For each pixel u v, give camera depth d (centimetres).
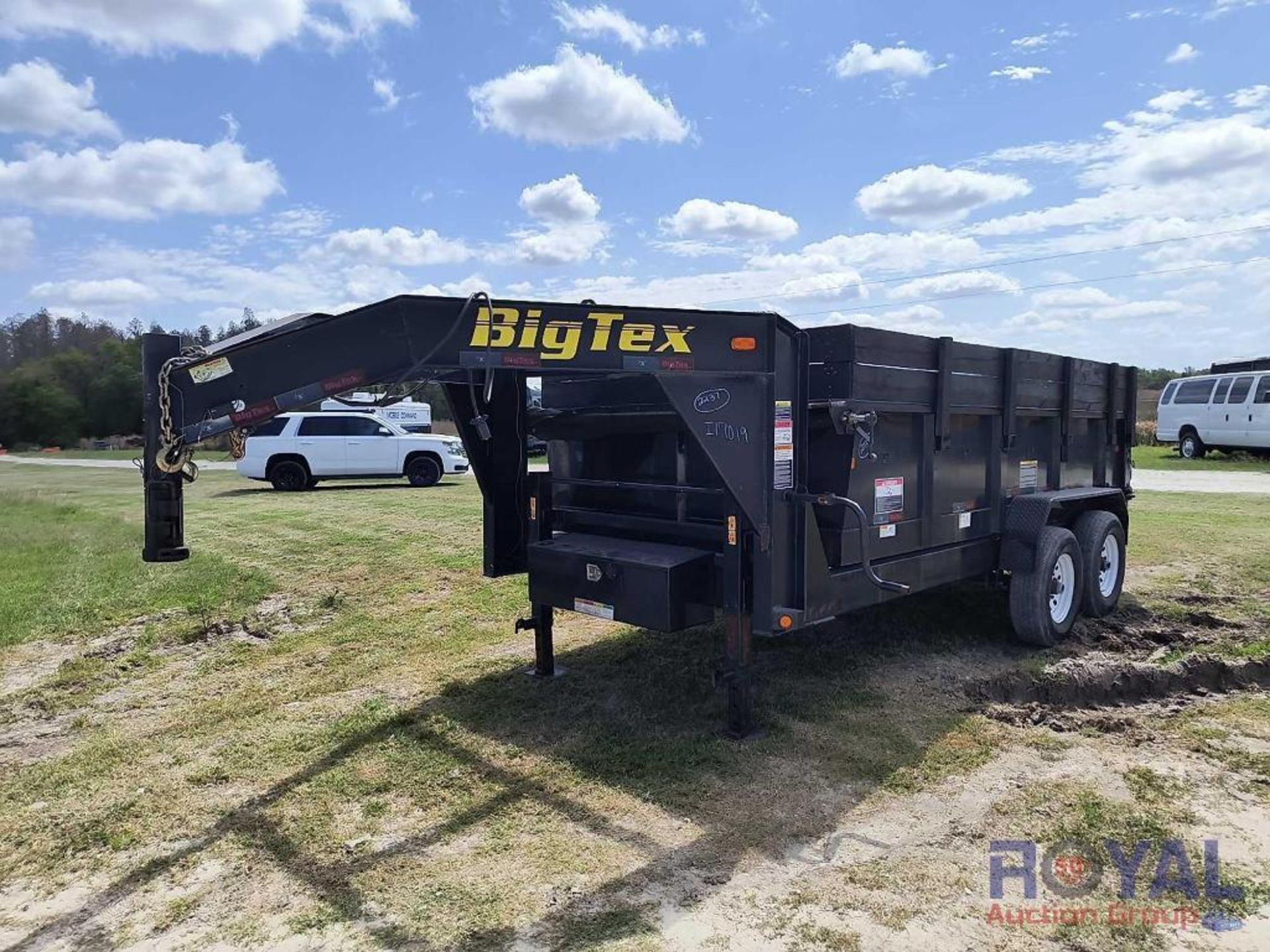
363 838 331
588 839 327
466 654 571
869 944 261
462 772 388
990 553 562
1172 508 1204
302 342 318
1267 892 287
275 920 279
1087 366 651
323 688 514
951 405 499
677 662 539
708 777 379
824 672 519
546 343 343
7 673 554
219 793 374
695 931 269
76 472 2758
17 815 358
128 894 297
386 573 816
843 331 418
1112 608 650
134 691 518
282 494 1620
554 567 458
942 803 354
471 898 289
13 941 272
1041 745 411
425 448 1811
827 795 362
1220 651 547
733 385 386
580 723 443
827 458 435
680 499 460
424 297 324
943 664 534
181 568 838
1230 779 372
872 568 451
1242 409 2097
